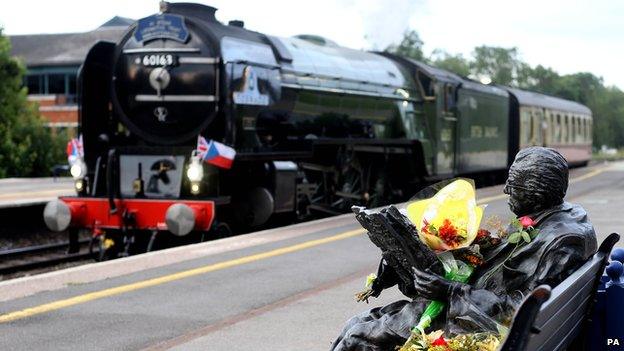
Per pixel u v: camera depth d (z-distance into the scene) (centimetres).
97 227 1294
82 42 5628
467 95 2239
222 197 1274
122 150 1340
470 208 341
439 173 2048
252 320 709
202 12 1359
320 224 1372
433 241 340
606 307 396
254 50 1387
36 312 735
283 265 978
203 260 1011
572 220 343
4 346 625
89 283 867
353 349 355
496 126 2545
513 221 343
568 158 3616
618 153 8438
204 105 1305
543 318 273
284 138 1496
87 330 675
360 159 1752
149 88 1337
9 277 1227
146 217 1261
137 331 672
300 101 1502
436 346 311
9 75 3997
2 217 1594
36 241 1644
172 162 1309
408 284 350
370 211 346
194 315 727
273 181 1370
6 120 3919
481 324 316
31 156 3891
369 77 1792
